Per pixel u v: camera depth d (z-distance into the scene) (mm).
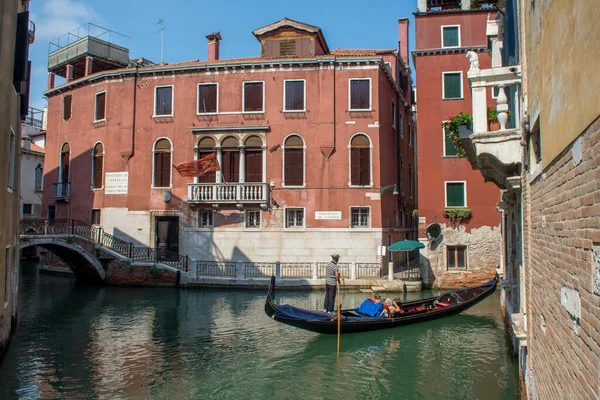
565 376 3807
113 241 21906
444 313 13812
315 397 8414
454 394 8422
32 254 36406
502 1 9680
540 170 4973
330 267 13602
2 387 8656
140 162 22812
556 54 3711
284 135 21516
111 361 10250
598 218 2717
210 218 22094
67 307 16344
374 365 10078
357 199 21016
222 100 22141
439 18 20891
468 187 20234
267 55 23016
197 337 12258
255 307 16141
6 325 10812
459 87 20594
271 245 21266
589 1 2670
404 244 19297
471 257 20062
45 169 26359
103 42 26031
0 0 8898
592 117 2721
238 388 8805
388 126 22891
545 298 4898
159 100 22844
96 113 24109
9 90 9633
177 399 8242
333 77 21344
